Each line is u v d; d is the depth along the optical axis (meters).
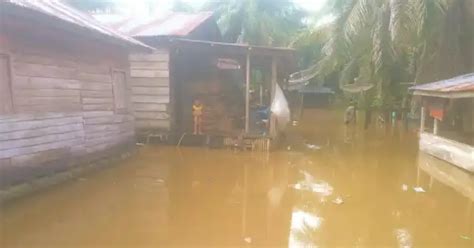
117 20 16.92
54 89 8.15
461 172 9.84
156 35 13.25
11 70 7.00
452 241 5.61
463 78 12.41
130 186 8.29
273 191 8.22
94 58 9.67
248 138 12.88
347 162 11.44
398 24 14.36
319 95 38.72
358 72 24.05
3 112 6.83
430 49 16.56
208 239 5.56
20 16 6.78
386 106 20.41
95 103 9.73
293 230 6.00
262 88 21.38
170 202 7.27
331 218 6.60
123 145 11.25
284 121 13.64
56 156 8.19
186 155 11.80
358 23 16.66
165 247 5.23
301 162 11.31
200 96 15.66
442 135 12.73
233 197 7.71
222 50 13.27
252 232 5.86
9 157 6.92
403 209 7.10
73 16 9.12
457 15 15.89
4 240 5.34
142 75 13.95
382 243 5.53
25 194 7.18
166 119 13.86
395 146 14.56
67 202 7.07
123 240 5.44
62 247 5.14
